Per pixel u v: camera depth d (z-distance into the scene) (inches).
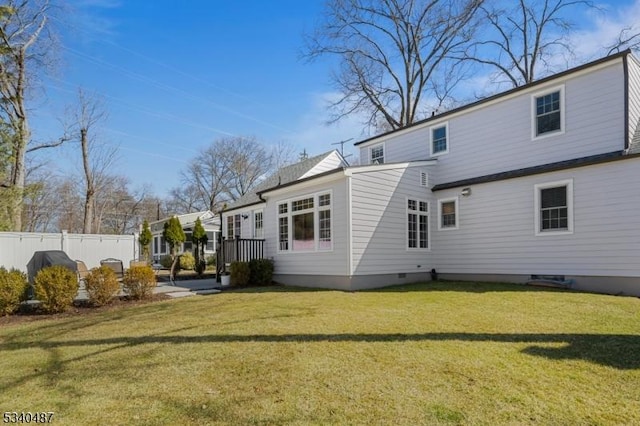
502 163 479.5
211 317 282.0
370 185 459.8
